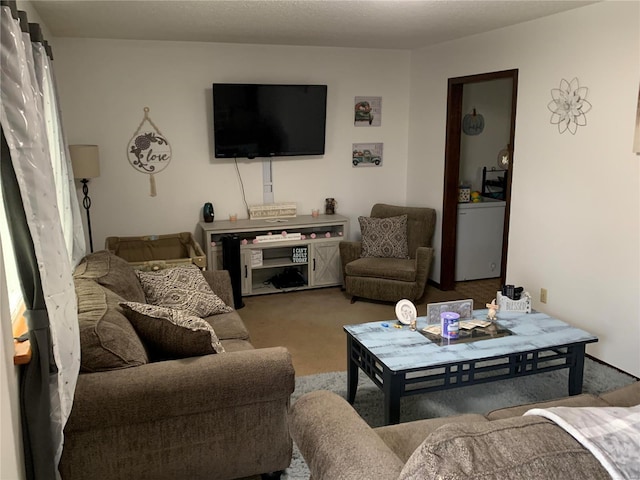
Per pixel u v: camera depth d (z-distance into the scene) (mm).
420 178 5508
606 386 3227
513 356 2711
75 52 4547
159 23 3938
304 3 3336
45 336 1787
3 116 1606
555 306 3898
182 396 2027
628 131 3225
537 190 3980
